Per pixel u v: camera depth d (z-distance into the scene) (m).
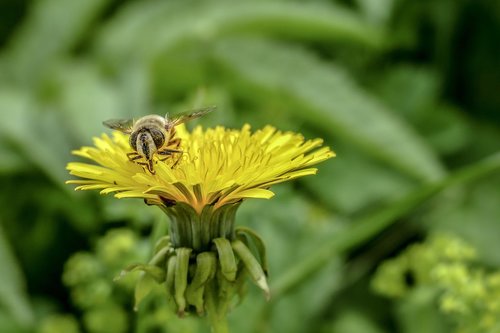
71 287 0.32
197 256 0.22
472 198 0.33
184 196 0.22
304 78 0.33
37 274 0.32
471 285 0.26
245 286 0.23
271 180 0.22
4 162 0.32
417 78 0.37
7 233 0.32
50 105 0.35
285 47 0.34
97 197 0.31
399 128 0.33
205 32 0.34
